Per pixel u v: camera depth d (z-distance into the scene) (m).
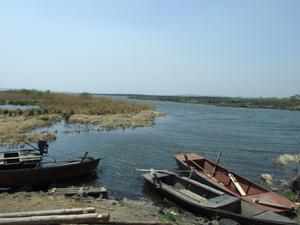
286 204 12.07
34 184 15.29
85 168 17.17
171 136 33.53
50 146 25.55
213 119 56.31
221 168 17.02
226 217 10.92
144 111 58.16
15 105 58.69
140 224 8.27
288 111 89.12
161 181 15.22
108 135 32.12
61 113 44.25
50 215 7.91
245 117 62.94
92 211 8.48
